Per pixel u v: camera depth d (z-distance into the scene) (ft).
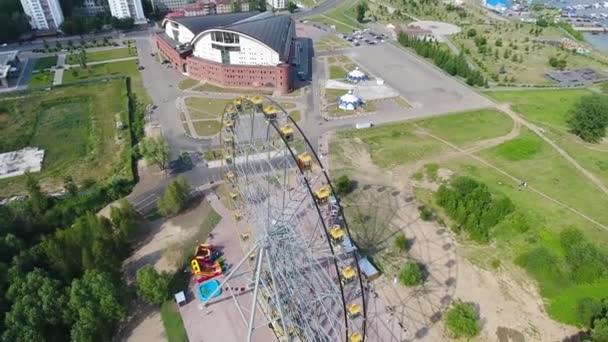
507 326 265.75
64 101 556.51
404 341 254.06
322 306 239.30
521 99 566.36
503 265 309.01
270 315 255.09
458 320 254.88
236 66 581.53
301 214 277.23
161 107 541.34
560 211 362.74
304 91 585.63
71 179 376.27
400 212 362.53
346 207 367.66
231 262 311.88
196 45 616.39
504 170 418.31
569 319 270.05
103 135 478.59
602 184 399.44
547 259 299.17
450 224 348.79
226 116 307.17
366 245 327.26
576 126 474.08
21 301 242.17
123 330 265.95
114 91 582.76
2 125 501.15
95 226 305.53
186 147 454.81
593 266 289.33
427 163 428.15
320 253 263.49
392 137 473.67
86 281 257.75
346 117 516.73
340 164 425.28
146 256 319.06
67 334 255.09
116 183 384.47
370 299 280.72
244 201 300.61
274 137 316.60
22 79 623.36
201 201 374.63
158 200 352.69
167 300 283.18
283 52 582.35
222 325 267.18
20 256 276.21
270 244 230.89
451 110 534.78
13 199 376.89
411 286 291.17
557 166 425.69
